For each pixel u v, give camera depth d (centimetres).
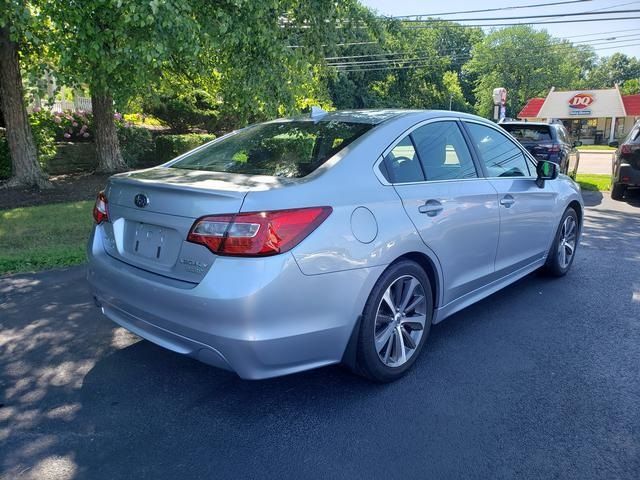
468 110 7200
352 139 346
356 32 883
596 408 312
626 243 727
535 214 484
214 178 315
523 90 6856
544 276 566
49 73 748
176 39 655
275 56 748
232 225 269
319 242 284
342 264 293
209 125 2225
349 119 381
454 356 379
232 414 307
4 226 780
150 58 647
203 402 320
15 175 1118
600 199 1151
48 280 541
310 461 264
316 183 300
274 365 280
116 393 329
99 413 307
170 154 1617
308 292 280
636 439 283
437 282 370
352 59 4834
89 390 332
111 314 344
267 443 279
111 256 338
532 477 253
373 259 308
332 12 796
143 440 281
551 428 292
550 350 390
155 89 1033
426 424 296
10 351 383
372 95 5312
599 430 290
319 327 288
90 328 425
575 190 567
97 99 1340
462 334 418
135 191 318
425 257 354
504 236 439
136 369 360
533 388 335
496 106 1812
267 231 268
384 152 345
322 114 403
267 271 267
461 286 398
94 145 1506
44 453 270
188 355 296
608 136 5791
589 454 270
